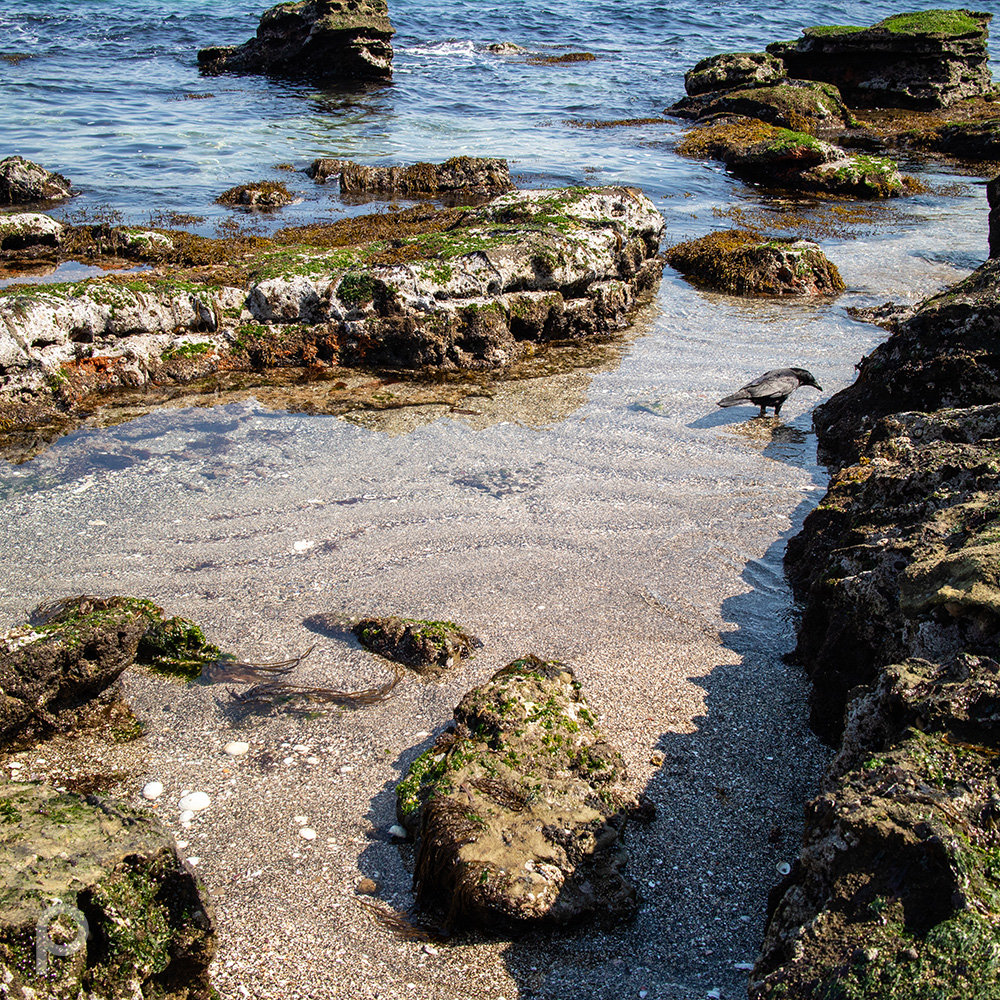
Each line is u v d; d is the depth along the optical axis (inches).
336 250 275.7
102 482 196.4
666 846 127.3
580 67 816.3
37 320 221.0
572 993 113.7
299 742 140.8
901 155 552.7
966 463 149.4
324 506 190.9
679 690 149.3
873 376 210.8
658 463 208.5
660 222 328.2
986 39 669.3
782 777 136.7
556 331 277.7
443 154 502.3
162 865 108.0
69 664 140.3
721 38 999.6
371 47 705.6
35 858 105.2
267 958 115.8
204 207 382.9
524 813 124.3
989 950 97.6
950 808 105.9
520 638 158.4
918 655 124.1
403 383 243.1
